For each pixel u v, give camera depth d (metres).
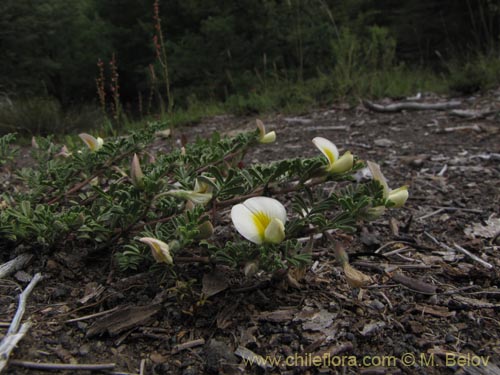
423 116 0.47
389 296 0.15
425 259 0.18
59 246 0.16
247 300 0.14
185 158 0.17
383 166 0.31
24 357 0.12
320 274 0.16
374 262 0.17
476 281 0.16
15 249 0.16
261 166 0.15
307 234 0.14
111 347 0.12
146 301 0.14
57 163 0.20
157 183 0.14
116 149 0.18
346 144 0.38
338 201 0.13
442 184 0.27
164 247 0.12
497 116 0.43
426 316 0.14
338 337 0.13
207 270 0.15
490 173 0.28
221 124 0.56
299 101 0.60
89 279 0.15
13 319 0.13
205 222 0.13
